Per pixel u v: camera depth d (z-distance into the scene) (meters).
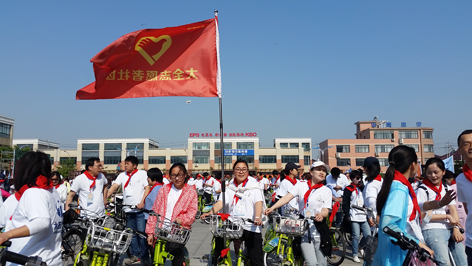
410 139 64.88
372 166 6.29
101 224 5.39
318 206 5.48
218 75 6.16
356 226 7.40
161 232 4.71
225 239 4.75
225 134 65.88
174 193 5.11
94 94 6.27
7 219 3.23
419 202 4.57
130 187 6.92
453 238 4.87
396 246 3.14
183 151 65.44
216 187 14.27
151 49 6.34
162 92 6.25
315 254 5.39
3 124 55.59
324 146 67.69
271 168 64.69
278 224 5.49
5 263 2.90
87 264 5.05
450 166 9.27
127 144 66.25
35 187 3.03
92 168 6.51
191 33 6.37
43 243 3.02
